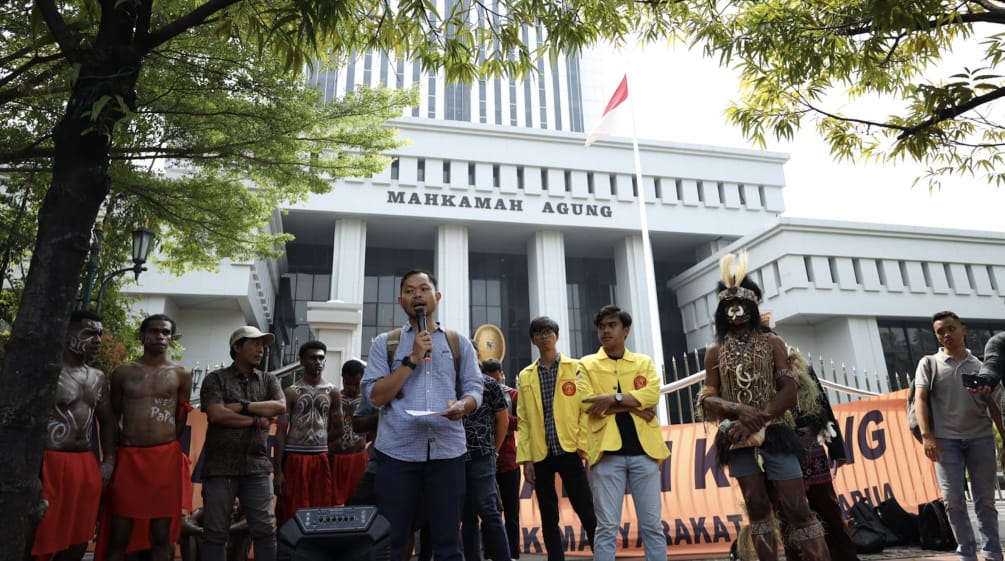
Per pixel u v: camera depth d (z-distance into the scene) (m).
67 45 3.32
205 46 7.14
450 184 34.03
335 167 9.38
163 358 4.93
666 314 39.09
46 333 2.92
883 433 7.43
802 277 30.19
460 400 3.45
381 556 2.77
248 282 26.27
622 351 4.84
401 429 3.39
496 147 35.25
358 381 7.00
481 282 37.94
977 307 31.72
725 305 3.81
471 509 4.50
